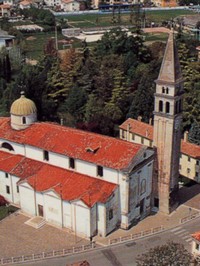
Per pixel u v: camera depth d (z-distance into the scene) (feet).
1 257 327.67
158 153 365.81
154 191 376.27
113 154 351.05
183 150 444.55
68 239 344.69
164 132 357.82
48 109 540.52
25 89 529.04
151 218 371.97
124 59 634.84
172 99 344.49
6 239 345.51
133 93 570.46
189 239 346.54
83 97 545.44
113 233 351.46
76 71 596.29
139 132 483.51
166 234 352.49
